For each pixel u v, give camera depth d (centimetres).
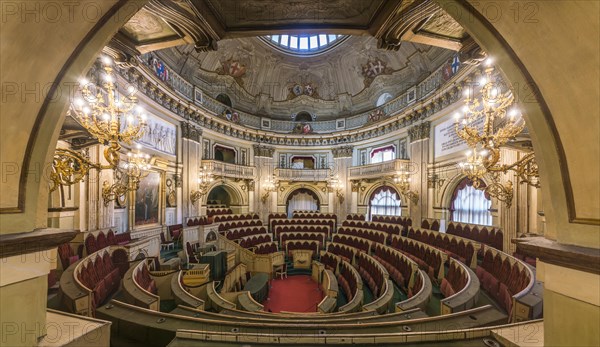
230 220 1631
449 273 683
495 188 598
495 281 605
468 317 360
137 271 608
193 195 1480
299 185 2048
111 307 386
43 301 182
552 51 143
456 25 430
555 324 159
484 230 986
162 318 354
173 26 409
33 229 174
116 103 464
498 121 564
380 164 1636
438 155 1305
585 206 149
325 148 2036
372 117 1811
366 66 1789
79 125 479
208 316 436
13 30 132
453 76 1129
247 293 734
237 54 1734
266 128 2011
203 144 1642
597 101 133
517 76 167
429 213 1348
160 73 1265
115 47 441
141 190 1130
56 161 429
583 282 145
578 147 148
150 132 1195
